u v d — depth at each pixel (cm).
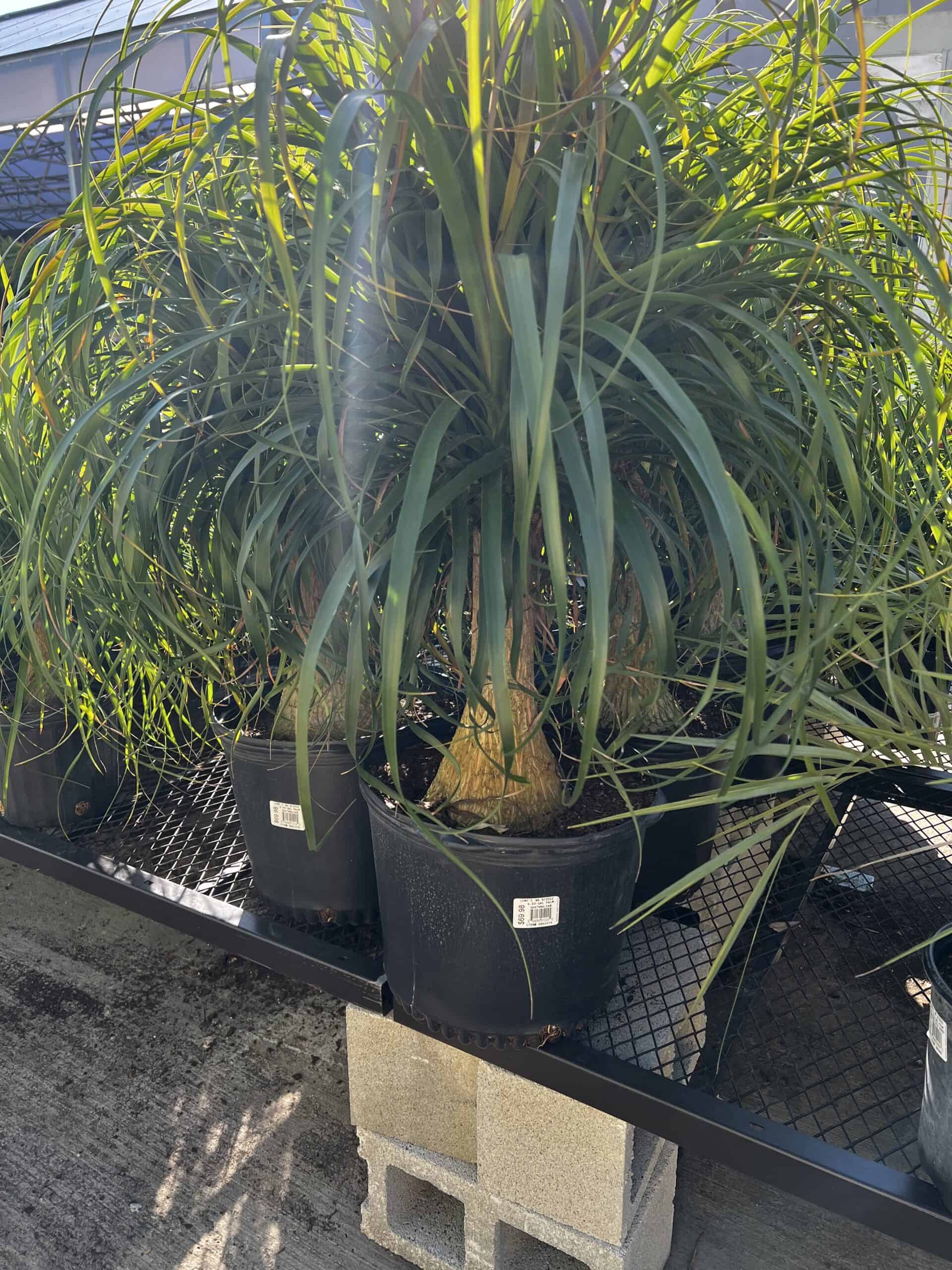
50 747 109
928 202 67
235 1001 130
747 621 44
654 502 78
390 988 78
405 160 55
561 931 66
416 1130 88
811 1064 82
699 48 75
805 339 67
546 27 45
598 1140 75
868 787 106
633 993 82
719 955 61
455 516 58
